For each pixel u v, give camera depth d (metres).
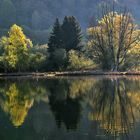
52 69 115.12
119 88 58.06
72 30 122.25
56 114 35.31
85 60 113.38
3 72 111.38
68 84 68.06
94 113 35.34
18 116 34.69
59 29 121.31
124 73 102.25
